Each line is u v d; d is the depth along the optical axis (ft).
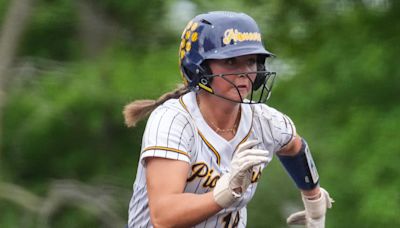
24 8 103.55
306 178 35.78
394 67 104.12
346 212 104.94
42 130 106.83
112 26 115.44
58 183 108.99
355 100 107.45
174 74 104.99
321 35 115.96
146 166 31.17
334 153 104.83
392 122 102.68
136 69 106.01
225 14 31.48
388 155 100.48
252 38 31.17
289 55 118.32
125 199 109.19
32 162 114.21
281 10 116.37
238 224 33.45
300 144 34.96
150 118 31.76
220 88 31.14
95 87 104.37
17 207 104.53
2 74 102.22
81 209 104.58
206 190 31.76
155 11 115.55
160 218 30.27
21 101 105.09
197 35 31.35
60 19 114.62
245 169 29.32
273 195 112.47
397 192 98.58
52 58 116.16
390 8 111.86
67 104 104.12
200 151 31.48
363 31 109.60
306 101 108.99
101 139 115.14
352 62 104.32
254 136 32.91
